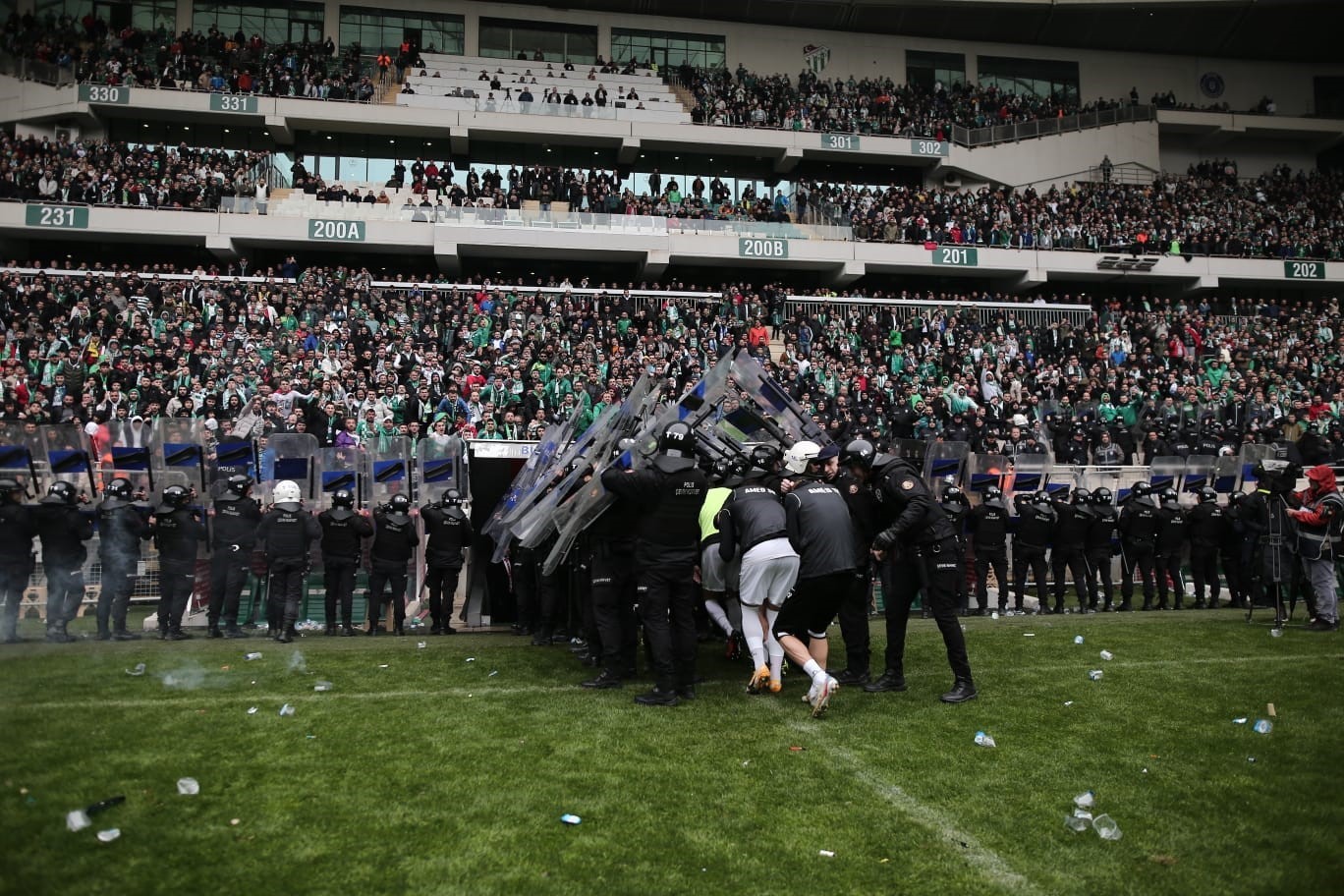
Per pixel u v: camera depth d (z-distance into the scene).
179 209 27.80
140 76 30.22
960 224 32.62
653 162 35.09
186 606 9.75
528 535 7.87
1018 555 12.15
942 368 23.77
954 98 38.19
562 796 4.59
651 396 9.45
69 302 20.88
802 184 34.31
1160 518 12.34
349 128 31.91
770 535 6.44
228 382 17.45
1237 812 4.46
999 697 6.71
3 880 3.55
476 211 29.08
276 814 4.30
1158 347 26.75
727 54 37.62
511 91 33.34
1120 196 35.53
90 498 10.66
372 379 19.02
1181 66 40.75
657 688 6.49
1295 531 10.03
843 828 4.24
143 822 4.16
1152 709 6.34
